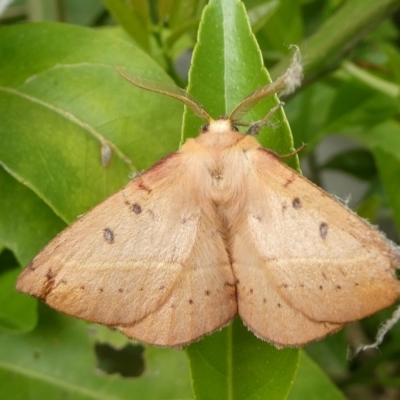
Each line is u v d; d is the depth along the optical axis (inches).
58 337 5.9
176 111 5.3
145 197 4.7
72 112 5.2
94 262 4.6
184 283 4.7
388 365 8.0
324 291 4.5
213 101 4.9
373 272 4.4
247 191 4.7
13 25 5.4
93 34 5.4
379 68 7.3
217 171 4.7
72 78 5.3
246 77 4.9
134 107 5.2
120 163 5.1
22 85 5.3
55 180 5.0
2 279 6.0
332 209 4.6
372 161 8.5
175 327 4.6
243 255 4.7
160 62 6.3
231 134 4.7
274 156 4.7
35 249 5.4
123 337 5.9
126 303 4.6
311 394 5.8
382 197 8.3
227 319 4.6
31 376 5.8
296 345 4.5
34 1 6.8
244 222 4.7
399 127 7.7
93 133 5.2
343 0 7.3
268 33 7.1
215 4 4.9
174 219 4.7
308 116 7.6
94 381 5.9
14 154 5.0
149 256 4.7
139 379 5.9
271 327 4.6
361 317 4.4
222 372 4.8
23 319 5.8
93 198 5.0
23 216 5.4
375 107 7.5
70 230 4.6
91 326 5.9
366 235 4.5
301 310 4.5
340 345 7.1
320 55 6.1
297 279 4.6
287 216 4.6
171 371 5.9
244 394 4.8
